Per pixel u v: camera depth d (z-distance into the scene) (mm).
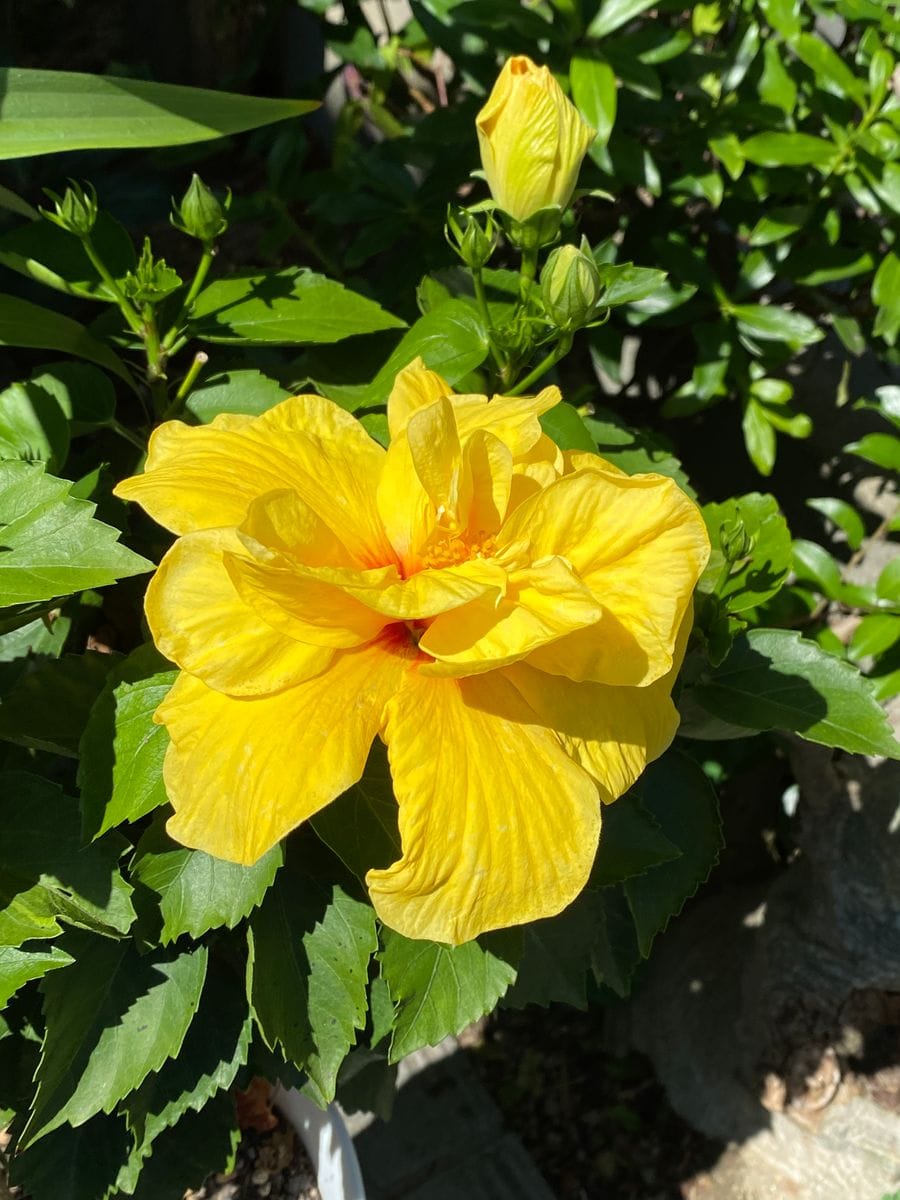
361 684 207
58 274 319
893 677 423
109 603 342
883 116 418
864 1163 479
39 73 268
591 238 503
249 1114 377
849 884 448
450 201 441
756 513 312
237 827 195
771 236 438
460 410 246
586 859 202
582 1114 544
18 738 257
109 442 336
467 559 221
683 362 549
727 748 549
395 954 252
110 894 234
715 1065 518
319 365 347
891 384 526
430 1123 527
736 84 431
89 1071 257
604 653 204
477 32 404
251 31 542
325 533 210
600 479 203
